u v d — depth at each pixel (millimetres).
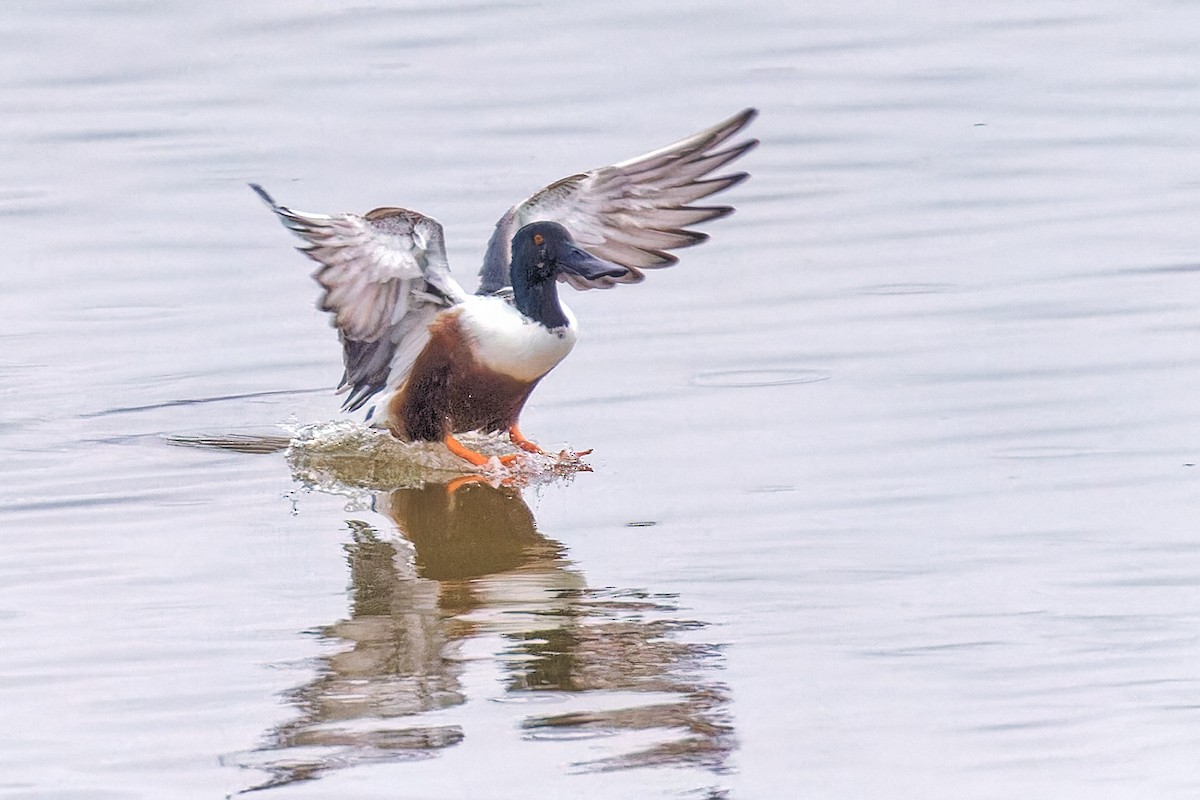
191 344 15898
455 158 21516
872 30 27062
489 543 11461
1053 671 9180
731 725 8672
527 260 13414
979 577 10500
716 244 18312
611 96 24016
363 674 9352
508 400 13562
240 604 10430
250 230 19094
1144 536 11031
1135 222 18297
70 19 27938
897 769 8211
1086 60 24984
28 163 21750
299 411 14383
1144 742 8414
